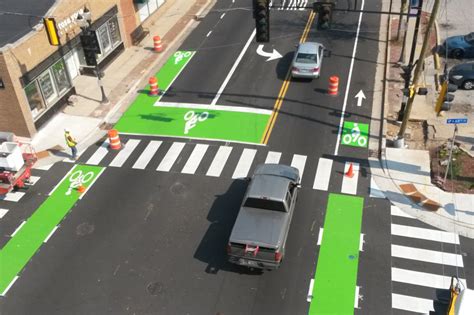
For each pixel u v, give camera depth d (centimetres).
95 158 2500
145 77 3228
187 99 2948
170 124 2731
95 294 1783
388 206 2106
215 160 2428
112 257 1930
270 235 1759
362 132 2578
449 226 1994
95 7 3142
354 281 1775
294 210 2092
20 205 2219
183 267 1869
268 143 2527
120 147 2567
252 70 3216
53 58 2795
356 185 2228
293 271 1827
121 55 3512
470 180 2214
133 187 2286
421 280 1766
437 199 2127
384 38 3528
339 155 2419
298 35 3634
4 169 2247
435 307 1323
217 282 1802
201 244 1966
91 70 3231
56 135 2694
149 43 3675
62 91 2939
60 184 2331
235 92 2983
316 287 1761
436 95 2852
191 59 3412
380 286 1752
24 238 2044
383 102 2812
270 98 2898
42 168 2447
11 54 2441
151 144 2580
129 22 3559
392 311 1662
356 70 3144
